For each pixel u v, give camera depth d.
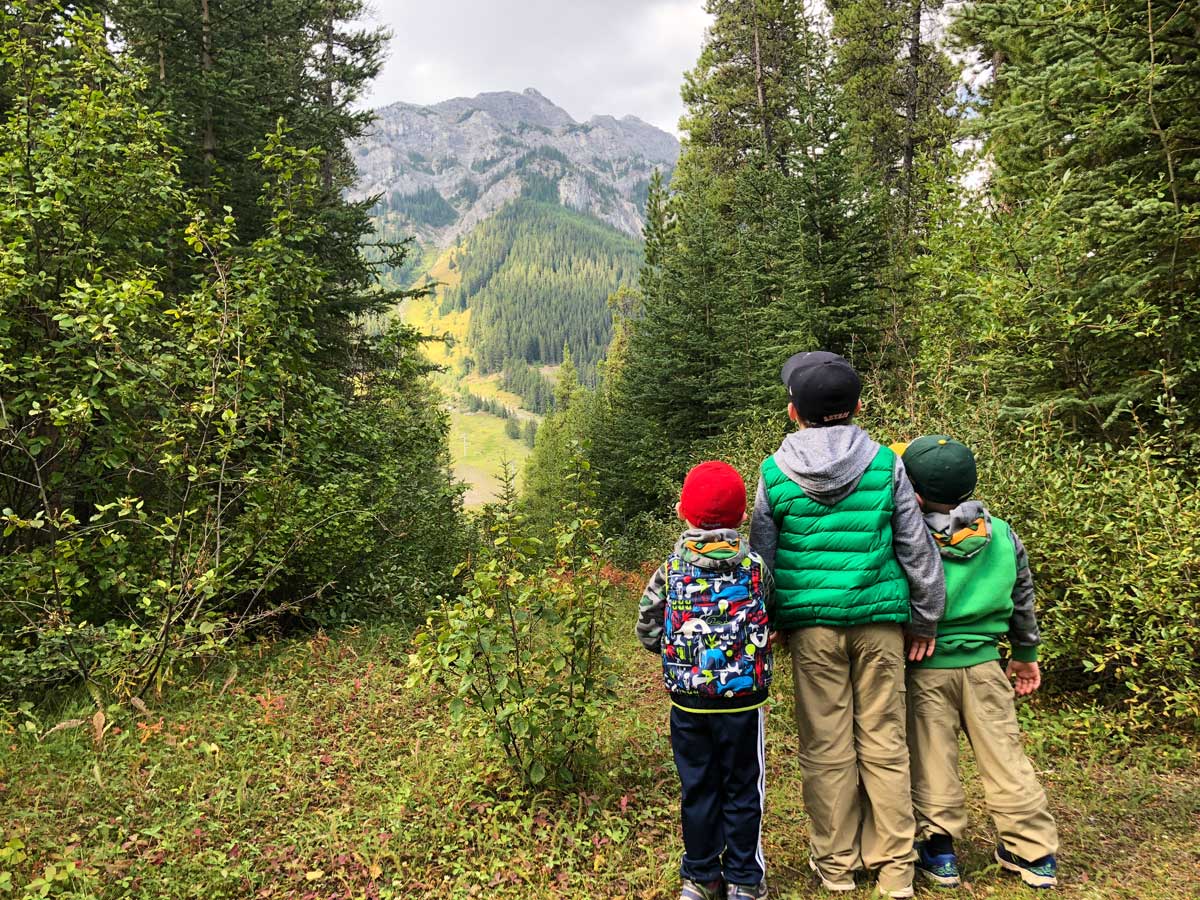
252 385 6.57
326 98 17.36
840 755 2.93
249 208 11.85
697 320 19.67
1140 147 6.74
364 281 13.31
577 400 49.69
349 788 4.19
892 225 16.84
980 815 3.60
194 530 6.55
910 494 2.91
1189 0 6.00
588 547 4.22
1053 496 4.81
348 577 8.69
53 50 7.30
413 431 10.12
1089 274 6.64
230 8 11.87
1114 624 4.32
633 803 3.86
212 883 3.20
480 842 3.46
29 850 3.44
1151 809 3.61
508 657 4.04
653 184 25.03
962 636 3.00
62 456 6.65
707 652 2.77
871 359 12.98
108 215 7.14
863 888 2.95
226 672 6.30
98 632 5.58
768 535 2.97
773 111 25.47
